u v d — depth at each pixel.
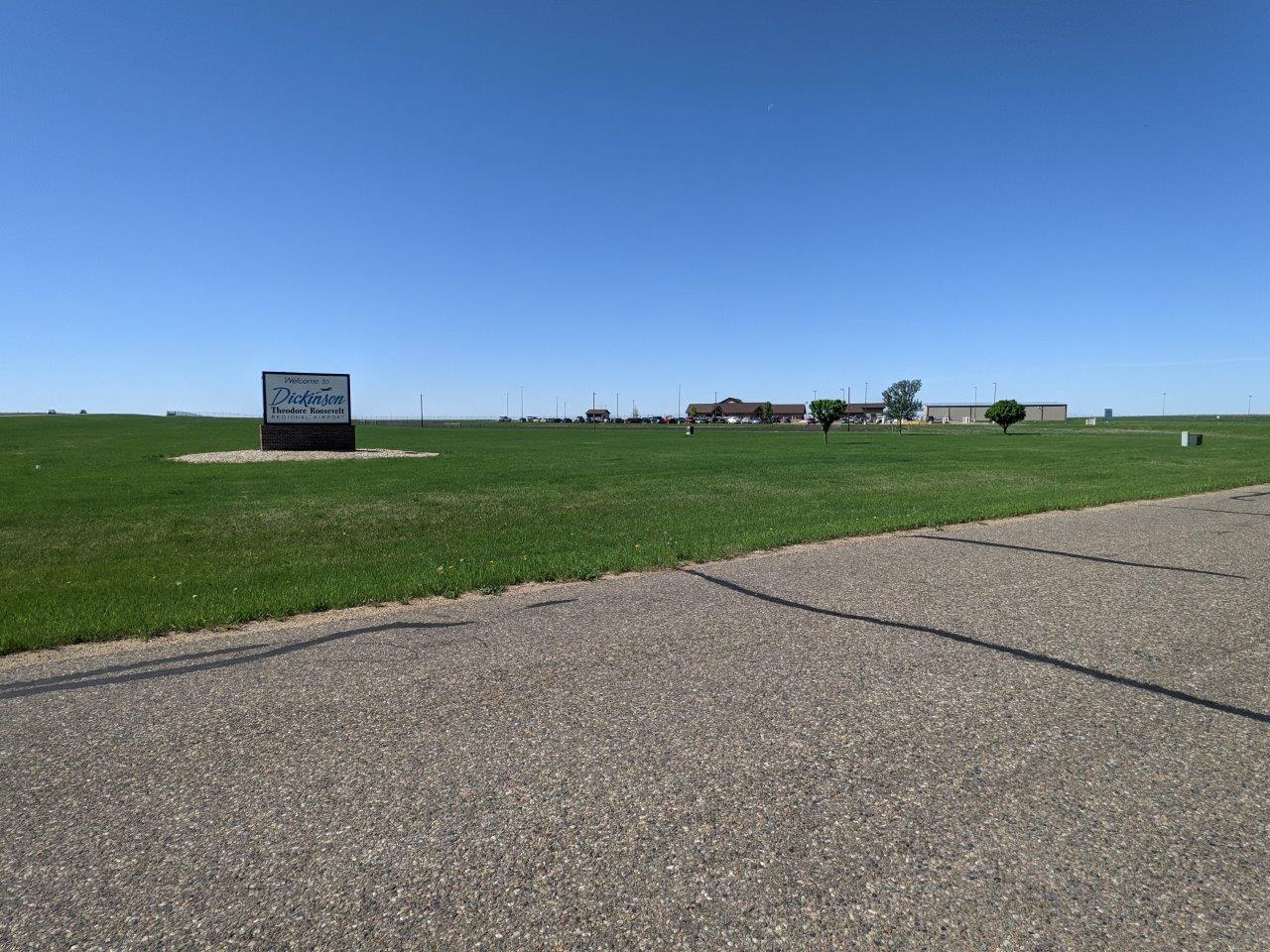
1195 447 38.91
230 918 2.53
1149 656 5.10
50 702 4.47
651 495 17.05
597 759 3.64
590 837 2.99
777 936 2.43
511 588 7.52
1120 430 75.19
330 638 5.76
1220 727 3.98
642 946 2.39
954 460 29.23
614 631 5.80
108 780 3.48
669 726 4.01
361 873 2.78
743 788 3.35
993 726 3.99
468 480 20.69
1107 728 3.97
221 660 5.23
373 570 8.77
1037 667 4.88
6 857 2.90
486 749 3.76
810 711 4.19
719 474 22.56
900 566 8.20
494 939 2.42
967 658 5.05
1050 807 3.20
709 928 2.47
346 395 34.62
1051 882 2.71
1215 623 5.92
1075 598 6.73
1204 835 3.00
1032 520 12.08
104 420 90.62
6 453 33.81
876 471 23.67
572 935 2.44
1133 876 2.75
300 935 2.45
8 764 3.66
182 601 7.23
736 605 6.54
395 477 21.66
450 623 6.14
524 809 3.20
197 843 2.98
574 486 19.08
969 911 2.55
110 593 7.76
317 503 15.71
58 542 11.21
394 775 3.50
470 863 2.83
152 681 4.82
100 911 2.58
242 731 4.02
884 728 3.97
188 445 41.16
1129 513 12.93
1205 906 2.58
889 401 163.38
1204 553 8.93
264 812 3.20
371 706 4.34
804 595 6.88
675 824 3.07
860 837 2.98
